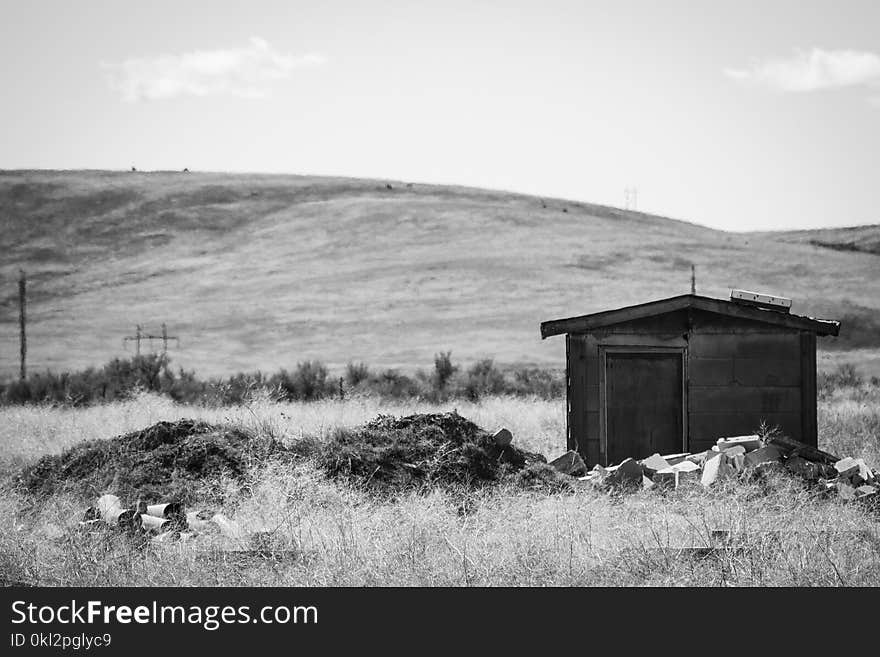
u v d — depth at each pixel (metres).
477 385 47.03
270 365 94.12
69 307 125.00
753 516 15.45
